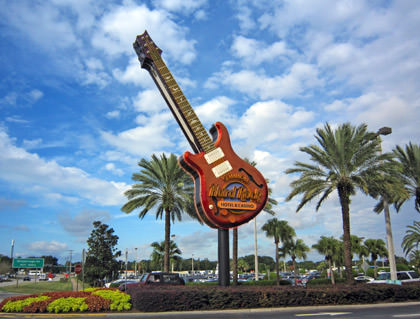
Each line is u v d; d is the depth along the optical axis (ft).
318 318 41.29
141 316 47.39
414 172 93.91
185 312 49.34
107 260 194.39
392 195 81.10
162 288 55.93
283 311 50.29
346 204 78.18
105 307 51.80
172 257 197.06
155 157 102.42
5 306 52.44
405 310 49.08
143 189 101.45
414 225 149.89
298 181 79.36
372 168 76.74
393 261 79.77
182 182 100.48
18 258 162.09
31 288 152.46
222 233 55.57
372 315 43.19
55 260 442.91
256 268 159.33
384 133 78.28
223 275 55.36
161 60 60.59
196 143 56.85
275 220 166.09
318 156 79.36
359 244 199.52
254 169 55.88
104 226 199.41
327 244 177.88
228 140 56.39
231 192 53.78
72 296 54.65
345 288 57.98
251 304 51.65
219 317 44.29
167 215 102.94
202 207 52.37
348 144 77.82
